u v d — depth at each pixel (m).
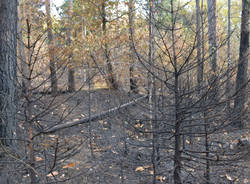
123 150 5.25
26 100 2.69
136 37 6.74
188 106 3.45
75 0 10.57
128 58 7.16
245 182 4.10
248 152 3.22
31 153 2.69
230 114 3.38
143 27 6.95
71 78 9.62
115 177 4.68
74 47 6.75
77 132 7.02
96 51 6.98
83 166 5.15
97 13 9.37
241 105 3.34
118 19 8.59
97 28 8.52
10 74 4.35
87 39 7.30
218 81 3.33
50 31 7.92
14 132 4.21
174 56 3.29
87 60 6.62
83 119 7.45
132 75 6.61
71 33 9.41
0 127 4.20
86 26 9.01
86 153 5.77
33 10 7.91
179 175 3.49
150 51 4.61
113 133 6.68
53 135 6.19
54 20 8.51
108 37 7.81
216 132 3.43
